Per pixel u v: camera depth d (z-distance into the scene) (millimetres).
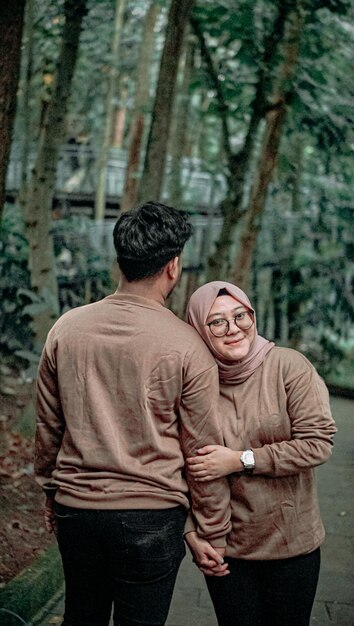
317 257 10922
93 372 2023
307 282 10930
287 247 11008
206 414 2014
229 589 2172
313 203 11008
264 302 11555
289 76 7523
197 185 14008
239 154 8141
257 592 2201
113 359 2006
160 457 1988
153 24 9812
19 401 6922
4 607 3109
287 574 2141
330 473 5891
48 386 2121
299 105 8086
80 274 9555
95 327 2051
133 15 11422
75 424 2023
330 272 10875
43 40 8922
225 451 2047
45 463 2197
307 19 7668
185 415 2018
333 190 10664
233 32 7746
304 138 9938
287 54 7473
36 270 6531
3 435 5926
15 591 3275
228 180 8242
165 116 6418
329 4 7414
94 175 13844
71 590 2119
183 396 2006
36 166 6434
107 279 9625
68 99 6492
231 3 7594
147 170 6469
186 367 1988
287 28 7832
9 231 8047
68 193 12945
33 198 6469
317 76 7980
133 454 1987
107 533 1958
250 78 8375
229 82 8297
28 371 5715
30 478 5039
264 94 7824
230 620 2188
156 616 2008
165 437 2016
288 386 2111
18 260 8016
